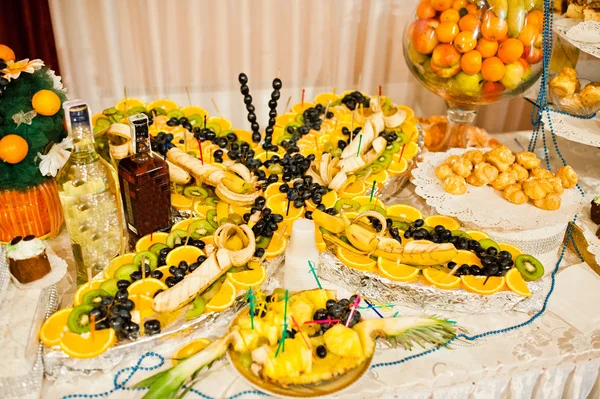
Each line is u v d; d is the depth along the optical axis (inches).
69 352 32.0
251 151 49.9
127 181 38.7
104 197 36.9
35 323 32.8
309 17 66.6
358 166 47.4
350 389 33.2
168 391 31.8
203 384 32.8
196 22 64.1
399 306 38.9
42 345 32.8
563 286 41.3
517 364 36.0
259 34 66.7
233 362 32.4
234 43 67.1
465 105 53.2
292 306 35.2
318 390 31.1
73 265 40.9
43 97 37.4
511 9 45.1
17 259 34.3
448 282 38.1
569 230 45.6
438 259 37.6
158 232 40.8
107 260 39.0
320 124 54.6
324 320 34.6
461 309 38.4
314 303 36.0
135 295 34.8
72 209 36.0
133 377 33.4
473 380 35.1
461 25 45.8
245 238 38.0
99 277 36.9
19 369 30.7
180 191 45.1
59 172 36.1
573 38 47.1
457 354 36.1
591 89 49.1
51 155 39.3
